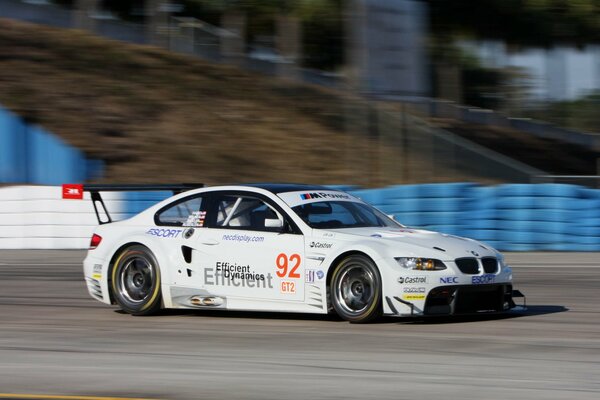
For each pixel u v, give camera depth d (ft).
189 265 74.38
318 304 69.15
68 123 202.18
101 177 177.47
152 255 75.77
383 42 213.66
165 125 213.66
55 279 107.65
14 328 70.74
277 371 52.03
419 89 217.97
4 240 151.84
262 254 71.41
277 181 193.26
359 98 218.18
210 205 75.82
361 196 146.92
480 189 143.74
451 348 58.90
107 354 58.70
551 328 67.41
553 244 141.79
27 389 48.55
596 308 79.56
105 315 77.82
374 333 65.10
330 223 72.38
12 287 100.01
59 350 60.49
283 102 242.17
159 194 146.82
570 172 268.62
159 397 45.96
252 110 233.35
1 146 170.09
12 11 263.90
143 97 226.79
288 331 66.85
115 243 77.77
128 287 77.30
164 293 75.41
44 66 230.89
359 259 68.08
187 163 195.62
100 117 208.74
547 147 285.02
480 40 335.67
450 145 213.87
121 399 45.68
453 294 67.15
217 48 279.28
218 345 61.31
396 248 67.62
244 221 73.56
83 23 270.87
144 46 265.13
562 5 329.11
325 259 68.80
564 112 301.63
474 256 69.41
